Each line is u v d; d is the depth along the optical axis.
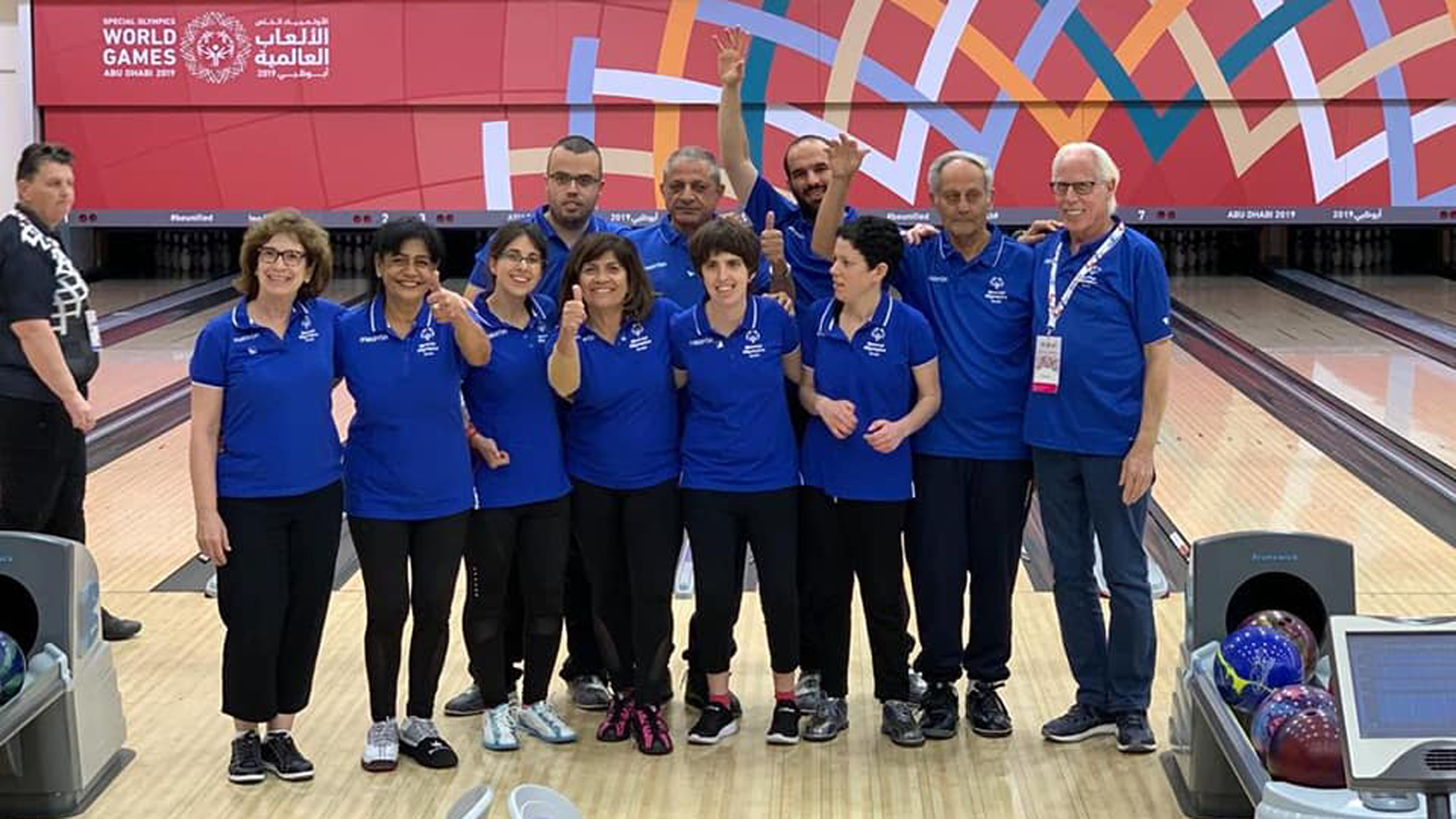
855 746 4.29
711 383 4.18
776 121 10.60
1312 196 10.67
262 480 3.91
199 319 10.62
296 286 3.90
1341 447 7.30
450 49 10.70
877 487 4.21
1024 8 10.48
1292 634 3.79
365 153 10.82
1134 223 10.68
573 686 4.62
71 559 3.93
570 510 4.28
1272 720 3.39
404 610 4.12
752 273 4.15
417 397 4.00
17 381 4.73
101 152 10.91
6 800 3.88
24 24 10.80
